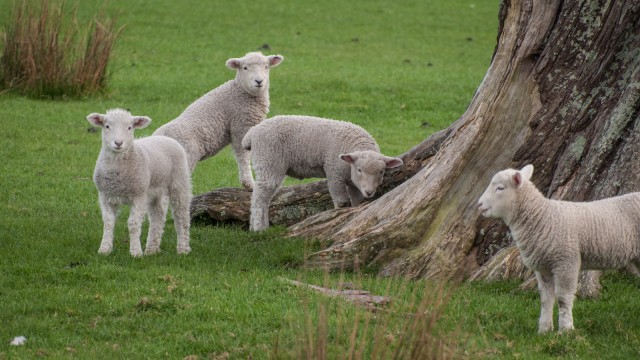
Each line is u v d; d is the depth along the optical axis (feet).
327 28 302.25
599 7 85.92
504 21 96.94
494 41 292.81
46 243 93.81
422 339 56.54
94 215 110.93
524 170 68.54
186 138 118.32
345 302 73.31
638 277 81.05
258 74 122.01
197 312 73.72
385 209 92.63
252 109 123.54
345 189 107.45
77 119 169.78
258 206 106.93
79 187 126.41
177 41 266.57
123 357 64.64
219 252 94.07
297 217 110.63
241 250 94.38
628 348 66.74
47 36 184.75
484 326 71.41
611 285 80.33
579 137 85.46
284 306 75.15
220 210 110.42
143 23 288.92
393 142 162.71
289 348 64.44
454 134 91.97
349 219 96.84
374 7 343.67
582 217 67.10
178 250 94.79
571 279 67.05
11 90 184.44
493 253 86.33
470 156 88.94
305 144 106.93
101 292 78.28
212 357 65.16
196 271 85.30
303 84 213.25
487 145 88.74
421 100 201.16
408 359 56.95
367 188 102.12
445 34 301.22
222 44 266.16
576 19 86.89
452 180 88.94
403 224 88.58
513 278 82.17
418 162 107.24
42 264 85.71
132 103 186.19
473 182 88.33
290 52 258.98
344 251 88.07
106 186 88.33
